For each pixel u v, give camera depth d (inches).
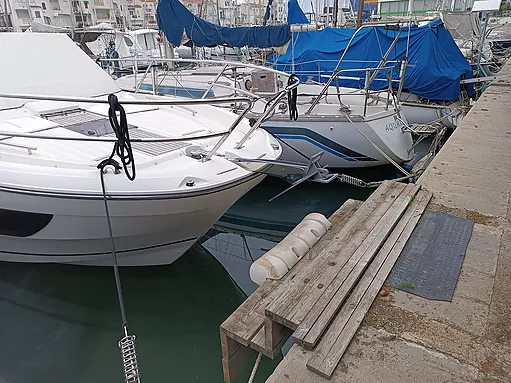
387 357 61.9
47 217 121.1
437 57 301.6
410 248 88.1
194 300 154.1
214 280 167.5
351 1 489.4
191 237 146.0
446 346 63.4
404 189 114.1
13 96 114.9
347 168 247.9
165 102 108.5
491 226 96.7
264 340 73.3
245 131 159.6
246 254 189.9
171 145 138.9
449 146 154.6
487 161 137.5
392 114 229.0
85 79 192.2
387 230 92.2
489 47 489.4
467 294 74.2
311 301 71.2
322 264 81.2
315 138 225.5
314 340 62.8
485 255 85.5
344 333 65.4
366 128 218.7
